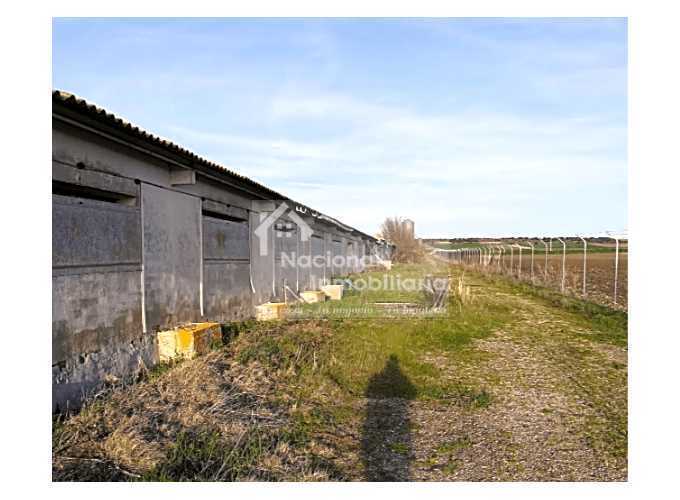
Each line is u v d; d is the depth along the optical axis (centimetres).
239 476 366
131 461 378
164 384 532
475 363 724
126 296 593
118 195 598
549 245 1908
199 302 810
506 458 419
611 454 427
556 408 538
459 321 1046
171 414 456
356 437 459
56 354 467
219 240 904
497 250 2939
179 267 738
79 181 512
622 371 684
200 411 467
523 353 785
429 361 733
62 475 355
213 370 581
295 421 478
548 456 423
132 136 556
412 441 452
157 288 668
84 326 512
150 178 653
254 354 677
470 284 1956
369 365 688
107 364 530
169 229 707
